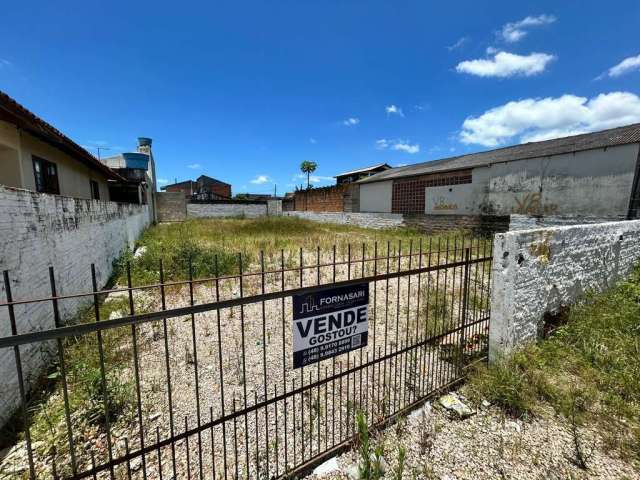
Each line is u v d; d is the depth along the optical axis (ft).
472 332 13.29
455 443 8.05
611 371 10.50
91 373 9.44
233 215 100.63
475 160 49.08
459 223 47.29
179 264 25.35
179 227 59.82
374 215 64.80
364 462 6.72
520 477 7.06
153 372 10.94
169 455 7.59
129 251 29.12
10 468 7.07
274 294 6.59
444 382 10.52
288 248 34.37
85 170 36.70
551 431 8.43
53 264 13.08
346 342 8.07
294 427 7.27
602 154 32.12
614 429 8.37
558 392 9.68
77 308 15.55
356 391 10.09
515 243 10.69
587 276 14.75
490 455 7.68
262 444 8.05
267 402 6.70
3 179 21.09
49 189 26.81
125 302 18.12
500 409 9.32
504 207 41.86
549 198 36.76
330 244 37.06
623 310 14.03
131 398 9.37
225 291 20.54
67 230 14.98
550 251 12.40
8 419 8.52
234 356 12.19
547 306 12.72
